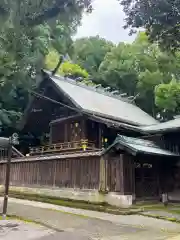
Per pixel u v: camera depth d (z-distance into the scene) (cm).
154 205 1234
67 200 1341
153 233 720
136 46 3469
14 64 1388
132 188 1176
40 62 1950
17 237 659
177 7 951
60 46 1630
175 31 1041
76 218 923
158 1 954
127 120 1823
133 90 3569
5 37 1028
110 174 1193
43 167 1558
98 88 2403
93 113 1648
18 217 926
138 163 1304
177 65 3067
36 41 1404
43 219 895
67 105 1883
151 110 3441
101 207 1107
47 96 2005
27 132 2386
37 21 1016
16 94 2495
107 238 661
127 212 1016
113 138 1825
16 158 1775
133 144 1267
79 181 1320
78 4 1003
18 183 1697
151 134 1673
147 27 1070
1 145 1000
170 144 1590
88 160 1308
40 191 1518
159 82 3147
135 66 3453
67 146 1817
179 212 1065
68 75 2302
